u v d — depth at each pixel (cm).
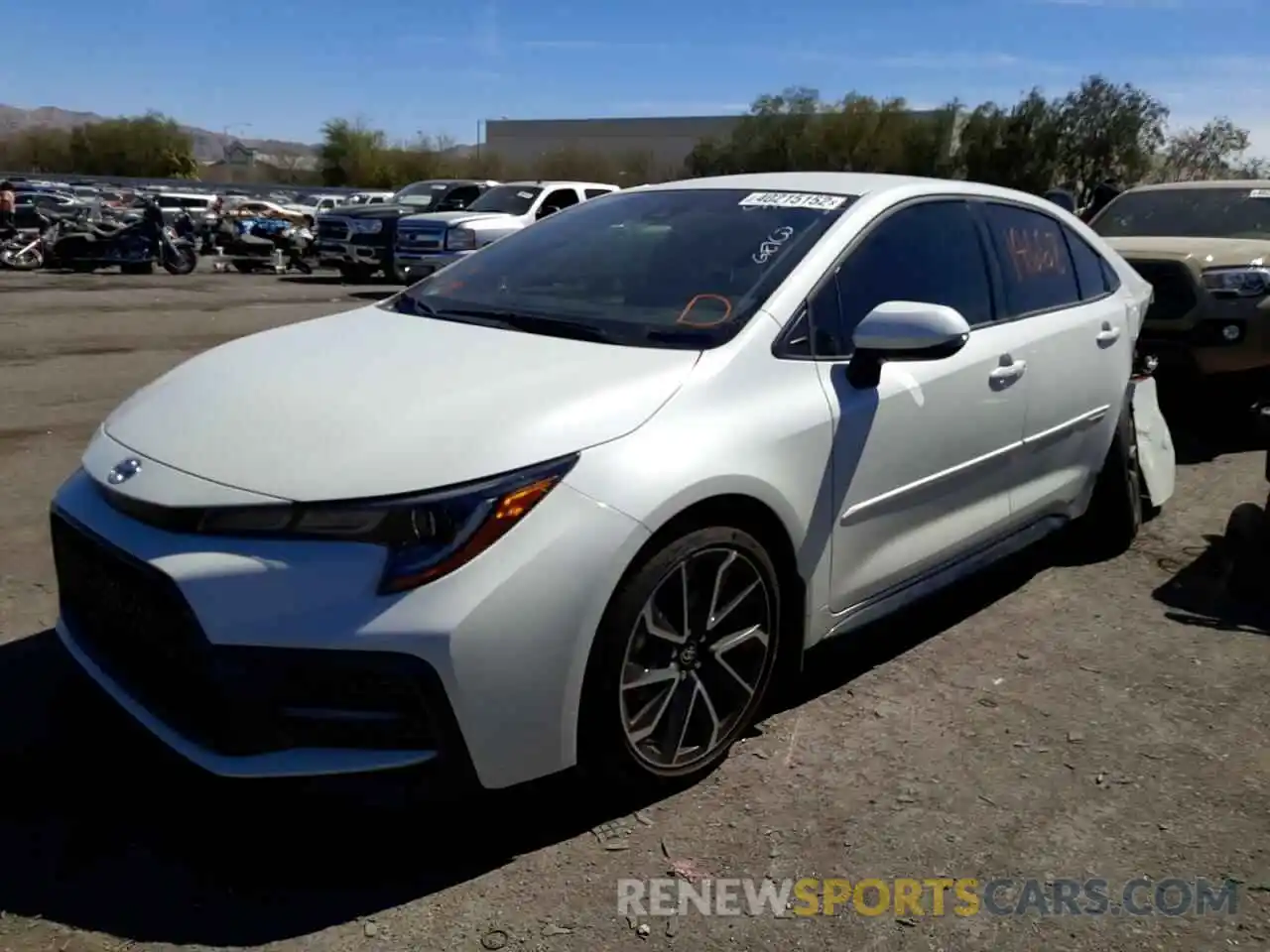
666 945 247
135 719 271
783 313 325
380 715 249
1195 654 405
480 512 252
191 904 254
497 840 282
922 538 371
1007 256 422
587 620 263
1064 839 291
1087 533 509
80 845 273
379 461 256
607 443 272
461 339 328
